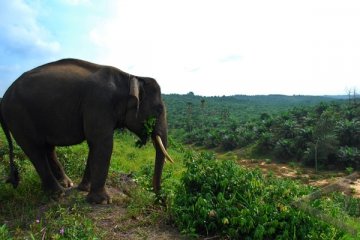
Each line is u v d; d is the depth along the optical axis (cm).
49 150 770
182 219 611
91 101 692
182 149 2403
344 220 732
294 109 5525
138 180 888
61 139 721
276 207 622
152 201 705
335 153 3591
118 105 721
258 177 687
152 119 754
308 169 3553
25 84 706
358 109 4712
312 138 3862
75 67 728
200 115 9431
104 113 696
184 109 11300
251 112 11781
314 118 4609
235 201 623
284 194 648
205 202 608
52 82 700
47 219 605
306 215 584
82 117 705
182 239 588
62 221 577
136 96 709
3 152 1010
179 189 674
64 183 784
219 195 616
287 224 577
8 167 865
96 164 695
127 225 617
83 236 541
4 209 657
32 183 762
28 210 641
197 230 609
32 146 714
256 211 597
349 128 3922
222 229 596
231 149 4991
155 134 764
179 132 6962
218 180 655
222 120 7638
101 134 693
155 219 639
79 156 1044
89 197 693
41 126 707
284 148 4056
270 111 12019
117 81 726
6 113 712
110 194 752
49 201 693
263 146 4431
